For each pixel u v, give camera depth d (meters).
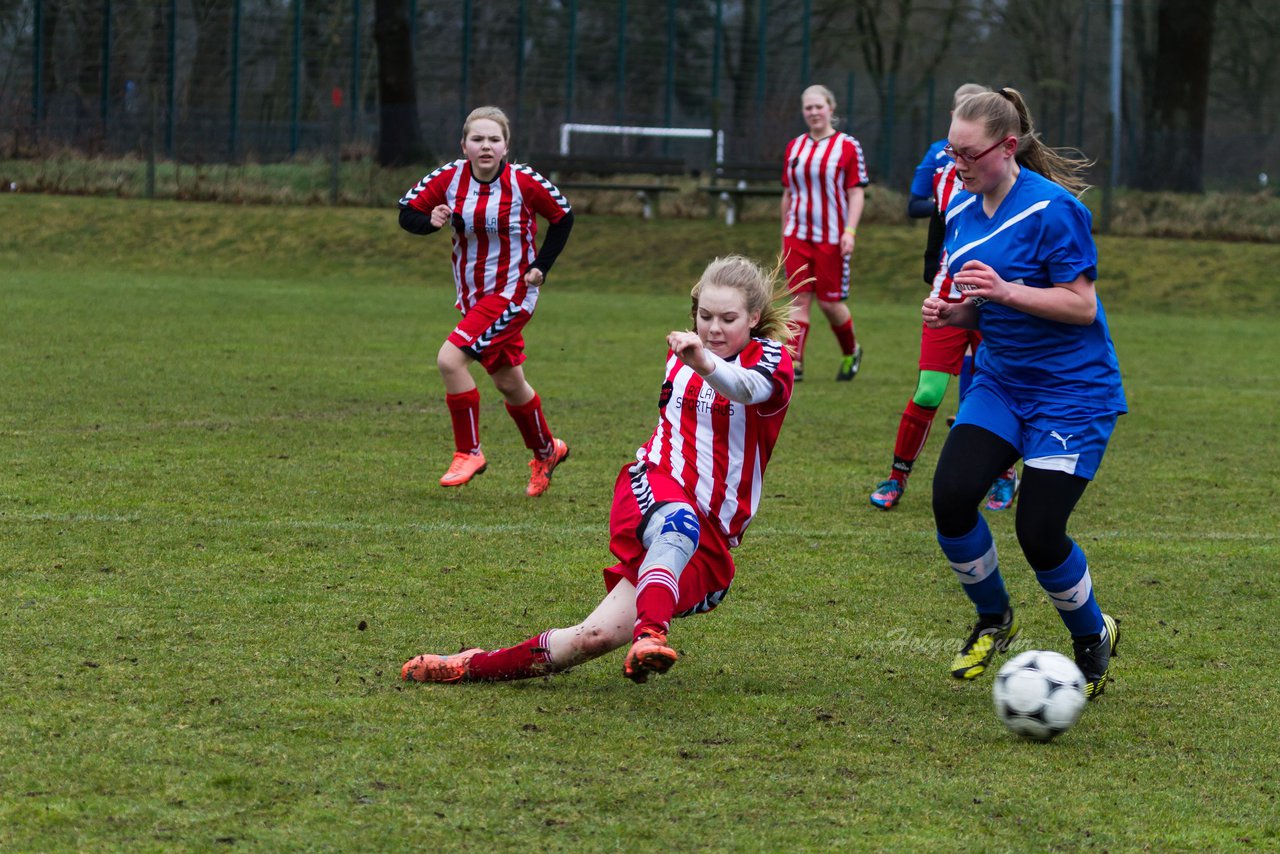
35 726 10.73
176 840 8.82
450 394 20.78
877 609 15.51
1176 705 12.46
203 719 11.05
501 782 9.98
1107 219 71.38
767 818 9.51
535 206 20.80
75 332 40.59
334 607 14.66
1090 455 12.53
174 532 17.81
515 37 94.75
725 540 12.13
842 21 114.25
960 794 10.10
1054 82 104.12
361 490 21.06
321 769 10.09
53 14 88.06
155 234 68.25
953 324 13.18
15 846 8.66
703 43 99.56
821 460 25.45
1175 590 16.72
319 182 78.06
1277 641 14.61
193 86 90.88
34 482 20.58
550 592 15.62
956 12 113.50
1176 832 9.55
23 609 14.07
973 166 12.38
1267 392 36.31
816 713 11.90
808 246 35.75
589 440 26.39
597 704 11.91
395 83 85.50
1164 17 86.25
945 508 12.57
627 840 9.05
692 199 77.31
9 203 71.69
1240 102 111.44
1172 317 57.22
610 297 59.22
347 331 43.94
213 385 31.73
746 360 11.91
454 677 12.26
